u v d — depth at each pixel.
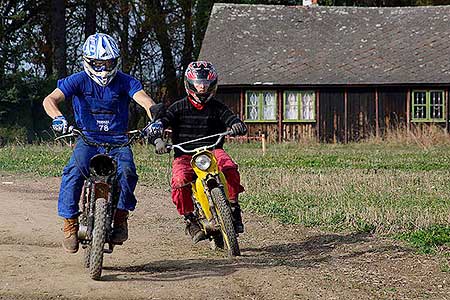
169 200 17.53
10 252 11.21
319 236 13.00
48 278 9.62
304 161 29.12
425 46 49.41
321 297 9.02
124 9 59.00
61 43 51.84
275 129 47.66
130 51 60.28
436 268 10.55
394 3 63.22
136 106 57.91
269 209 15.62
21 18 49.72
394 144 43.88
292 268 10.44
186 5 60.81
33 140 45.25
